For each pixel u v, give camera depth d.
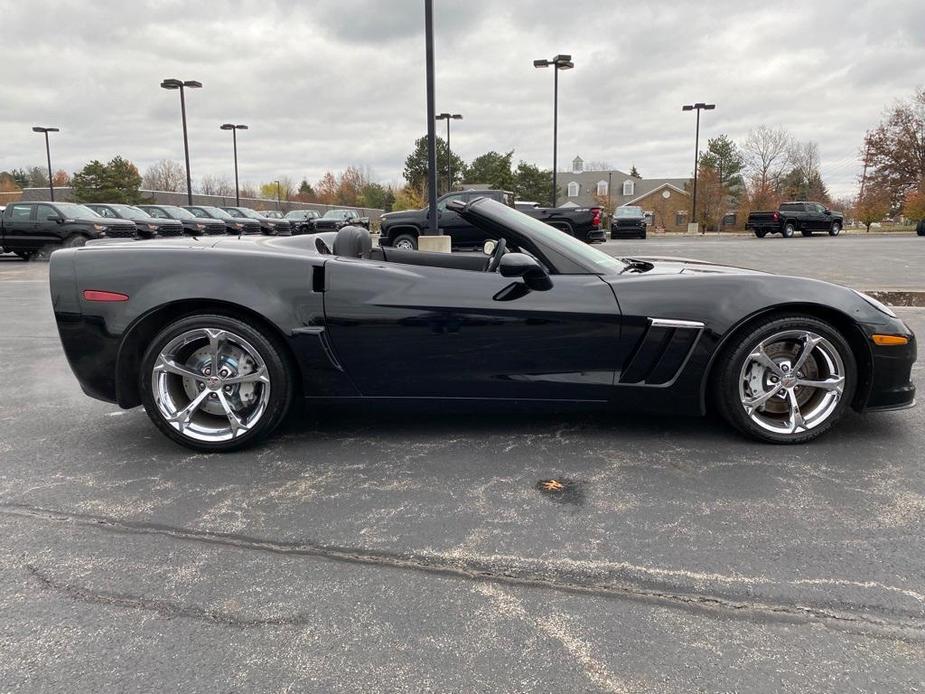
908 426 3.37
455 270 3.10
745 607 1.89
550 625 1.82
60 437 3.38
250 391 3.12
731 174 62.94
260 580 2.06
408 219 14.52
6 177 78.62
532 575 2.06
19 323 7.15
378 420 3.55
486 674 1.63
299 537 2.32
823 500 2.54
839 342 3.00
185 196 53.19
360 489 2.70
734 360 3.03
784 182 64.25
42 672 1.65
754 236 31.69
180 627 1.83
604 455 3.02
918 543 2.22
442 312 2.99
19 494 2.69
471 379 3.06
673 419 3.50
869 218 47.88
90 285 3.01
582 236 16.45
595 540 2.27
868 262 12.74
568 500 2.57
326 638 1.78
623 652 1.71
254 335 3.00
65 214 16.23
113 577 2.08
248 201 58.34
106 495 2.67
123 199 46.56
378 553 2.21
